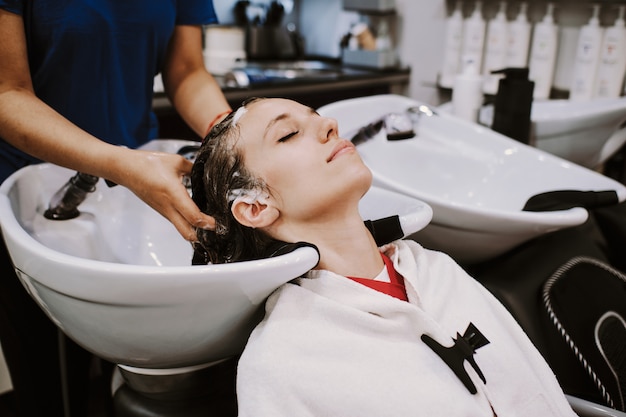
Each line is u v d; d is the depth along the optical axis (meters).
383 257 0.84
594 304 1.00
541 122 1.48
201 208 0.83
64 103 1.04
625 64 1.69
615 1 1.66
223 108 1.08
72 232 0.90
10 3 0.86
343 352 0.69
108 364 1.22
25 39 0.93
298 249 0.68
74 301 0.66
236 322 0.70
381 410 0.65
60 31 0.95
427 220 0.84
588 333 0.96
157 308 0.64
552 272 1.03
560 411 0.78
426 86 2.21
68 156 0.82
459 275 0.87
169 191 0.76
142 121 1.16
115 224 0.97
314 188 0.74
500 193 1.29
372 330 0.72
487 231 0.98
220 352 0.76
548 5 1.76
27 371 1.14
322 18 2.56
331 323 0.71
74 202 0.91
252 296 0.66
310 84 1.94
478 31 1.87
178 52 1.17
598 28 1.67
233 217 0.77
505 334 0.81
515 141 1.32
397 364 0.70
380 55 2.22
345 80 2.05
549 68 1.80
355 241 0.78
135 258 0.97
